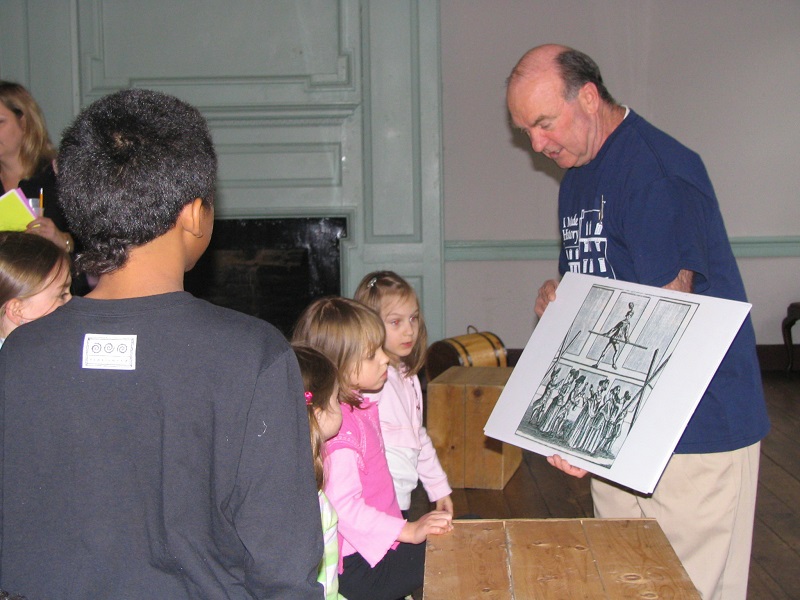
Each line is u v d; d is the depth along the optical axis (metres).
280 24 4.57
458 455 3.59
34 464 0.91
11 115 2.72
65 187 0.94
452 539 1.51
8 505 0.91
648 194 1.66
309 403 1.46
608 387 1.64
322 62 4.60
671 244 1.63
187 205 0.96
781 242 5.38
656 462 1.49
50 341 0.93
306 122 4.64
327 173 4.68
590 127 1.75
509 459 3.64
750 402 1.75
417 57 4.61
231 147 4.65
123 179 0.91
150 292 0.94
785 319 5.38
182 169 0.94
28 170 2.77
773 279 5.43
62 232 2.54
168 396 0.90
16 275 1.88
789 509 3.21
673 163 1.67
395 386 2.17
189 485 0.90
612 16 5.25
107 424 0.90
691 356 1.54
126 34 4.52
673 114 5.31
